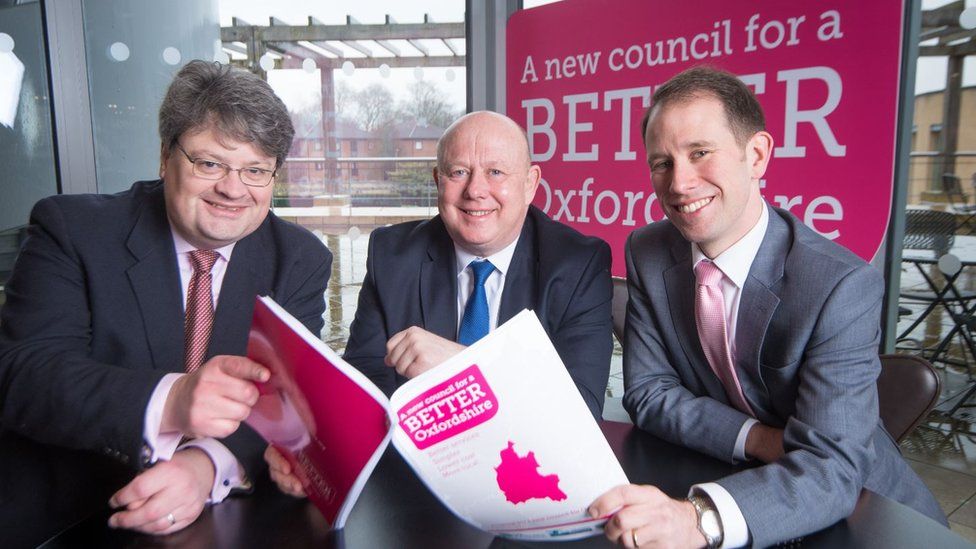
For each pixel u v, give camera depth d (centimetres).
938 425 244
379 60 283
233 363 86
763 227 117
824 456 93
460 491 79
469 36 290
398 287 152
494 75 291
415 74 286
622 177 248
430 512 89
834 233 195
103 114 270
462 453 77
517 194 142
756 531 82
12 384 105
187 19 276
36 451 117
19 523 108
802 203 202
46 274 121
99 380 99
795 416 107
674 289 127
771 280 114
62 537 84
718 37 215
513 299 148
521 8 295
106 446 97
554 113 270
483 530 83
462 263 154
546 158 277
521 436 74
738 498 84
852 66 186
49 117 259
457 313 153
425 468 79
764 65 205
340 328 294
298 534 84
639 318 134
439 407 77
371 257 158
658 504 76
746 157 109
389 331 152
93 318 123
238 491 95
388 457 107
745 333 116
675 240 130
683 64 226
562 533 79
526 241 154
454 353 110
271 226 143
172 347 127
